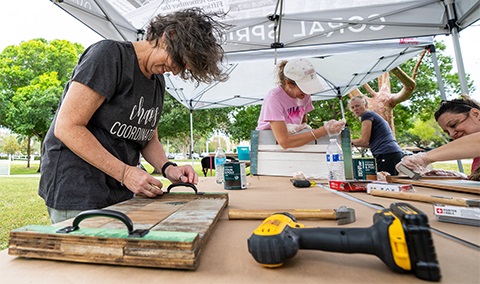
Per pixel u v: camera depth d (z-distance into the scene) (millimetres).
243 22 2293
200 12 865
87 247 346
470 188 836
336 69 3793
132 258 332
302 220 554
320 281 292
